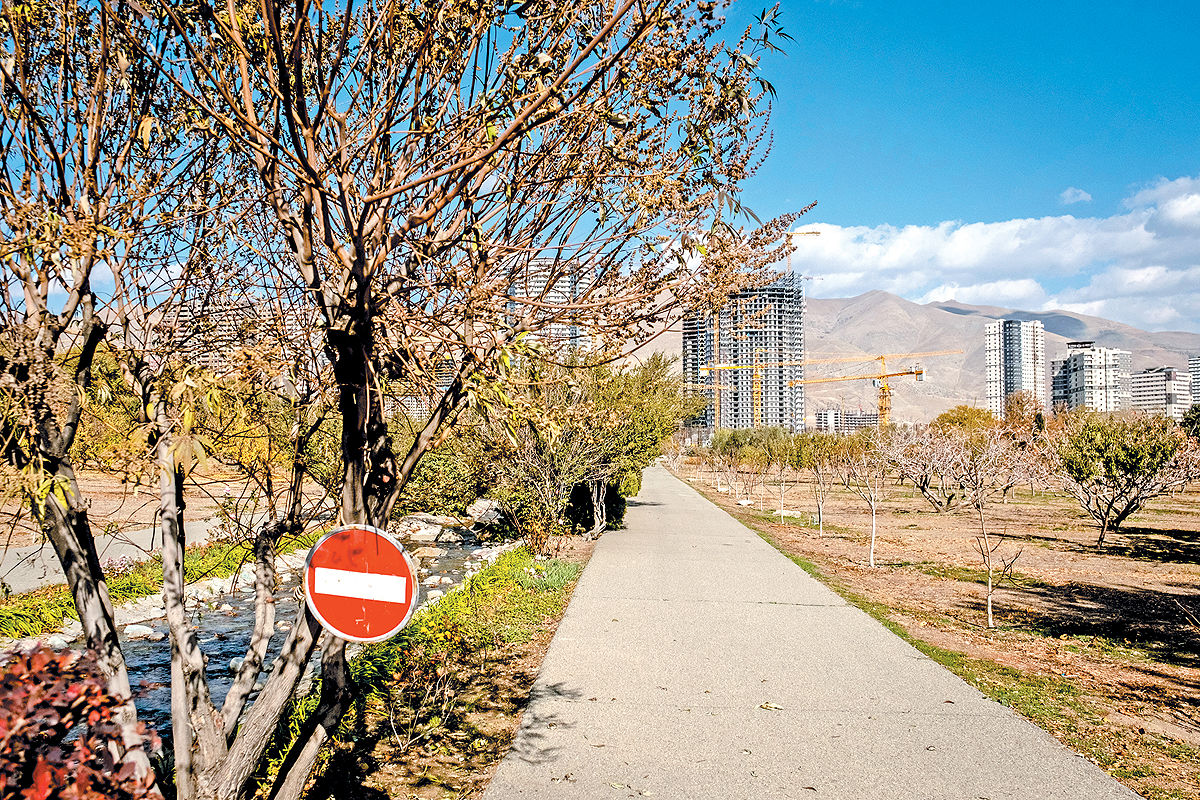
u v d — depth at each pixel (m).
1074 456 21.47
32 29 2.67
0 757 1.99
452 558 16.34
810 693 6.76
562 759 5.22
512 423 2.49
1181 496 35.72
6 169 2.64
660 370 19.27
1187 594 12.44
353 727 5.74
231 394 2.36
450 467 14.29
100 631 2.78
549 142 2.86
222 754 2.94
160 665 8.05
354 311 2.76
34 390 2.31
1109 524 20.86
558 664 7.63
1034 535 21.12
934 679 7.25
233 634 9.37
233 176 3.16
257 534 3.22
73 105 2.74
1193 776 5.07
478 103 2.68
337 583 3.04
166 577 2.94
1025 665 7.94
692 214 2.77
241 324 3.02
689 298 2.71
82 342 2.78
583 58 2.32
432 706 6.32
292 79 2.59
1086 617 10.56
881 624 9.68
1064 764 5.24
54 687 2.20
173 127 2.92
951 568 15.05
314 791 4.71
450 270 2.68
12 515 2.38
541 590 11.62
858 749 5.45
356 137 2.85
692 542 18.19
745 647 8.36
